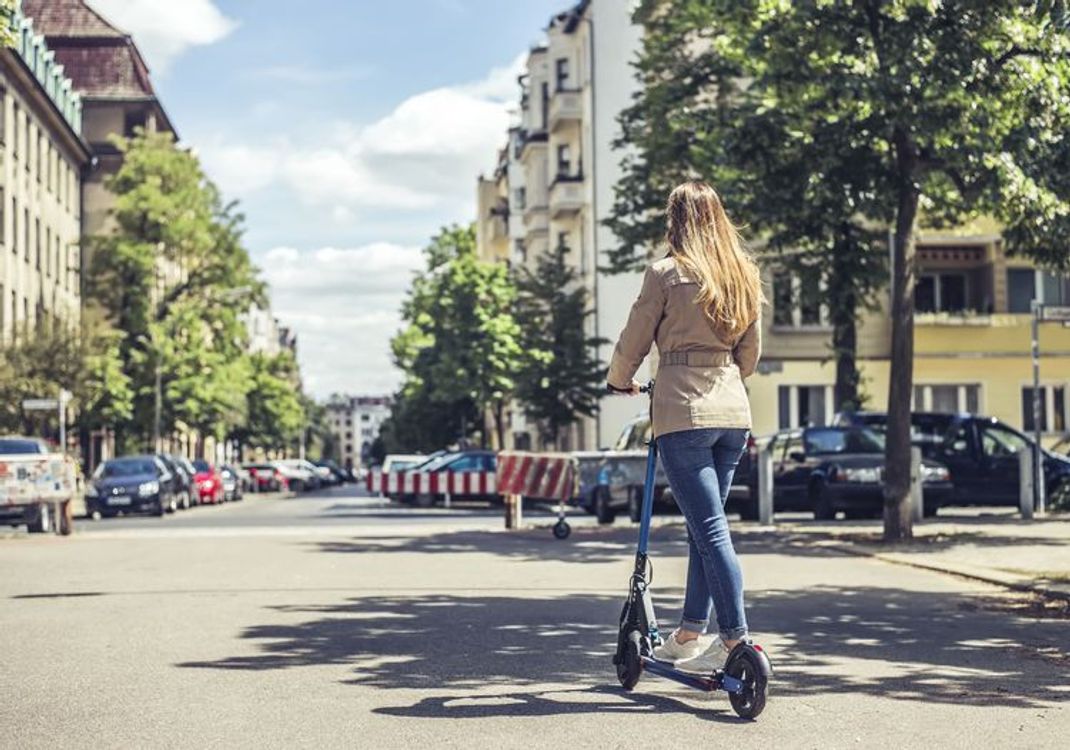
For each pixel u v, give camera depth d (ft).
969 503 94.79
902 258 66.33
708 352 21.80
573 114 210.59
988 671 26.58
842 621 34.78
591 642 30.30
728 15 63.93
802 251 97.30
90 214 265.34
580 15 214.07
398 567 52.54
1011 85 60.03
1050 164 62.44
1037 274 155.33
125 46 277.23
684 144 114.01
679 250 21.86
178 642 30.86
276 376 365.20
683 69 114.83
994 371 155.94
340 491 276.41
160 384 203.62
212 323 213.46
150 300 205.46
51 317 168.86
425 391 236.22
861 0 60.85
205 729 21.11
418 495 142.31
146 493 123.34
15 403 153.99
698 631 22.68
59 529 84.74
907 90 59.52
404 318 255.50
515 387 175.32
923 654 28.94
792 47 61.16
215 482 172.96
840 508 86.69
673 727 20.71
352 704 22.97
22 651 29.78
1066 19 52.75
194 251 208.13
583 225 208.44
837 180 67.92
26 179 204.74
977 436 94.89
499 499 139.23
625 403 189.88
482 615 35.65
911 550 59.36
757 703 20.89
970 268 158.30
